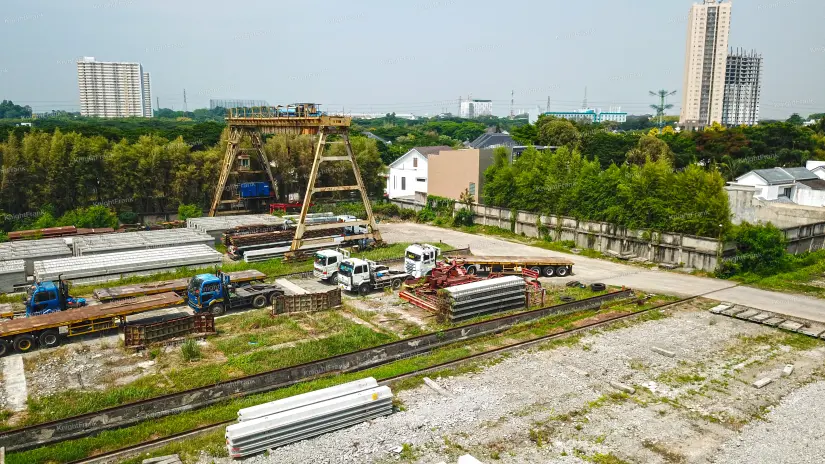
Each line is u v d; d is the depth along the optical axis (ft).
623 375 66.64
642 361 70.69
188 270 107.65
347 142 127.54
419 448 50.85
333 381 64.18
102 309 77.56
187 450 49.70
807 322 83.41
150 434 52.29
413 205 188.44
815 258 119.55
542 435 53.36
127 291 87.45
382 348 69.56
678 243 116.57
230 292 88.89
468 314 84.53
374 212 181.16
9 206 148.66
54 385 62.54
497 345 75.46
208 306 85.25
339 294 90.12
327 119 120.88
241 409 51.65
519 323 83.46
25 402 58.59
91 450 49.62
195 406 57.26
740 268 111.24
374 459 48.96
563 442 52.21
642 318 86.58
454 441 52.11
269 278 107.14
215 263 111.14
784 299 95.30
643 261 120.98
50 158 150.71
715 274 109.50
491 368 68.64
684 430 54.49
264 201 180.24
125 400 58.49
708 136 272.92
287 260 119.03
